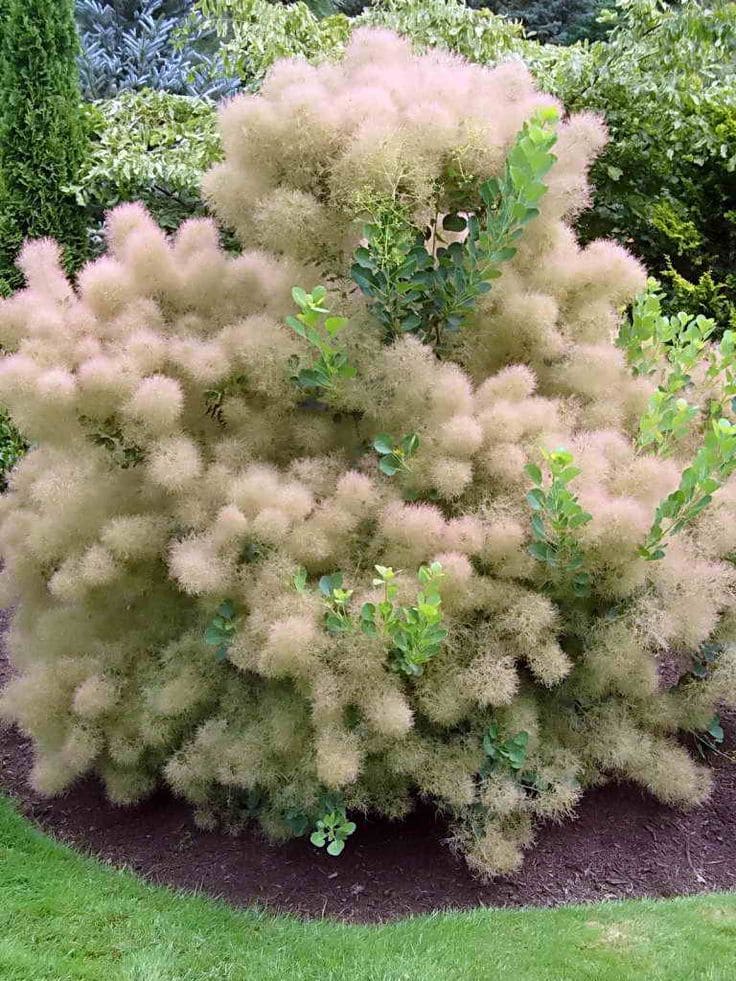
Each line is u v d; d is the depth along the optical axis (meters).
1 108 4.69
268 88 2.40
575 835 2.48
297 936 2.03
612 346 2.60
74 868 2.28
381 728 2.01
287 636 1.98
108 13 7.91
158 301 2.50
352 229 2.32
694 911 2.12
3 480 4.50
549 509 2.08
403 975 1.85
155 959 1.89
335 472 2.39
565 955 1.93
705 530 2.40
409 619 1.95
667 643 2.33
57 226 4.87
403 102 2.31
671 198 5.31
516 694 2.38
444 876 2.33
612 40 5.08
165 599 2.55
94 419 2.35
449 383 2.24
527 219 2.12
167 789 2.71
